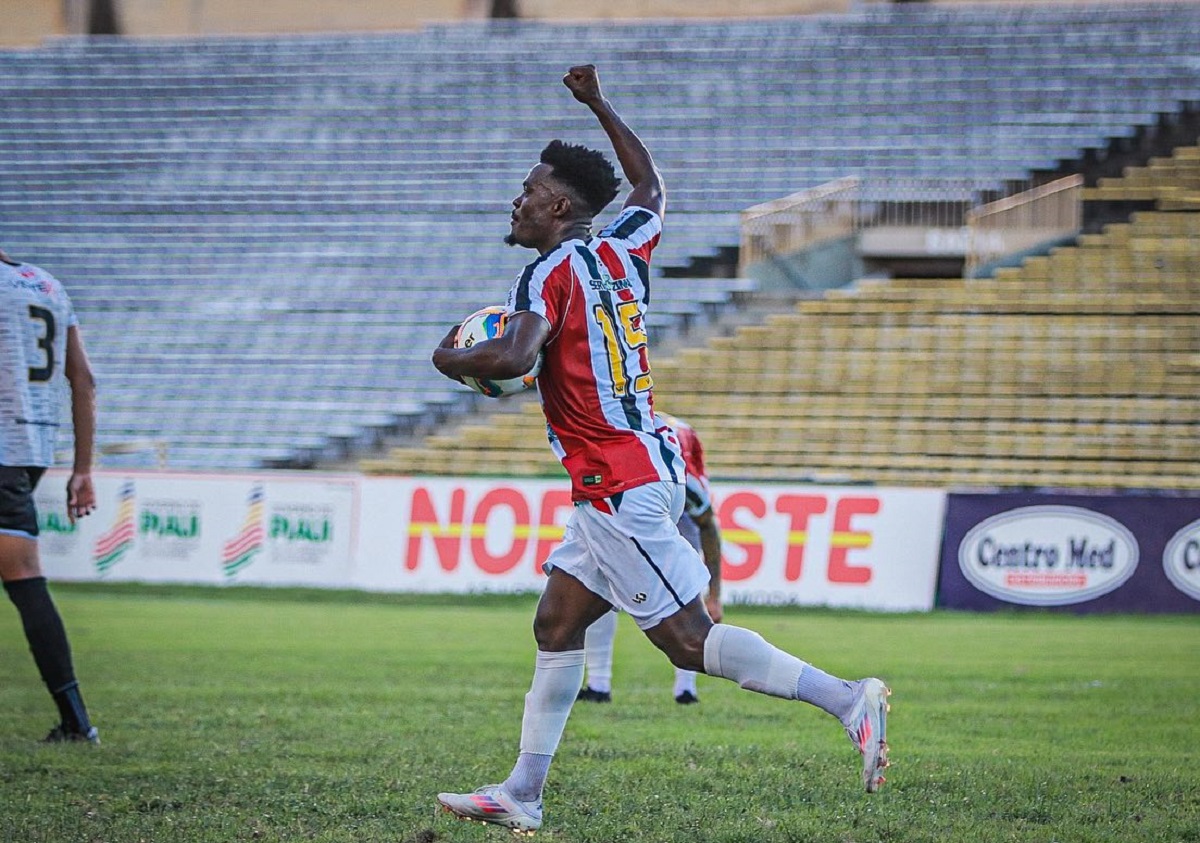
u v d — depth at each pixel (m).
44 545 45.00
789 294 59.75
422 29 83.50
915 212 62.84
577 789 13.82
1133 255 59.31
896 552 39.47
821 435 53.94
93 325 65.69
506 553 41.88
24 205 74.31
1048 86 70.06
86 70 83.44
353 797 13.41
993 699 22.39
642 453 10.69
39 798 13.28
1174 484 50.97
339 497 43.38
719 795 13.55
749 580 40.22
